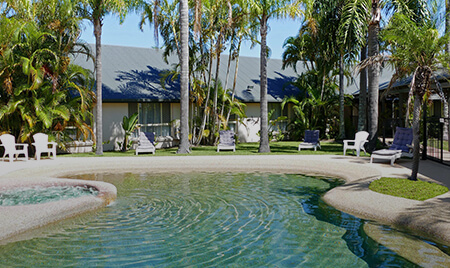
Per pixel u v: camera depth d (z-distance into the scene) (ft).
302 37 77.10
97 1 53.16
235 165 44.65
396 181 30.58
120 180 37.81
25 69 48.29
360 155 51.85
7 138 47.52
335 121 82.17
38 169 40.86
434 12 43.78
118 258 17.85
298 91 87.76
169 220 23.95
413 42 29.50
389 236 20.43
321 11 61.31
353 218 23.93
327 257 17.79
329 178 38.27
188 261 17.51
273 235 20.97
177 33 65.31
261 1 54.29
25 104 51.26
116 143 66.18
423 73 30.19
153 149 57.47
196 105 69.36
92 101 58.70
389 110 92.84
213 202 28.55
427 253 18.02
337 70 80.59
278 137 81.05
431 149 53.67
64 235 21.03
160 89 71.77
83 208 25.34
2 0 52.54
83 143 63.05
